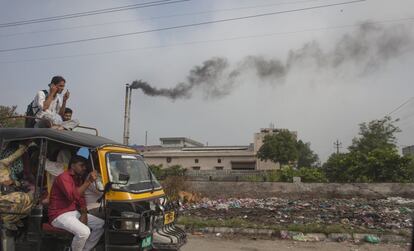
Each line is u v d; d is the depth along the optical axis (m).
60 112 9.98
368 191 27.22
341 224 14.09
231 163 66.25
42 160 7.52
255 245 11.47
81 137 7.73
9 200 7.21
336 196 27.41
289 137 61.03
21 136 7.68
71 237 7.13
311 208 19.59
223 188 29.05
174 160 67.75
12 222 7.33
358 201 23.50
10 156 7.61
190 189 25.91
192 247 11.16
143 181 8.30
